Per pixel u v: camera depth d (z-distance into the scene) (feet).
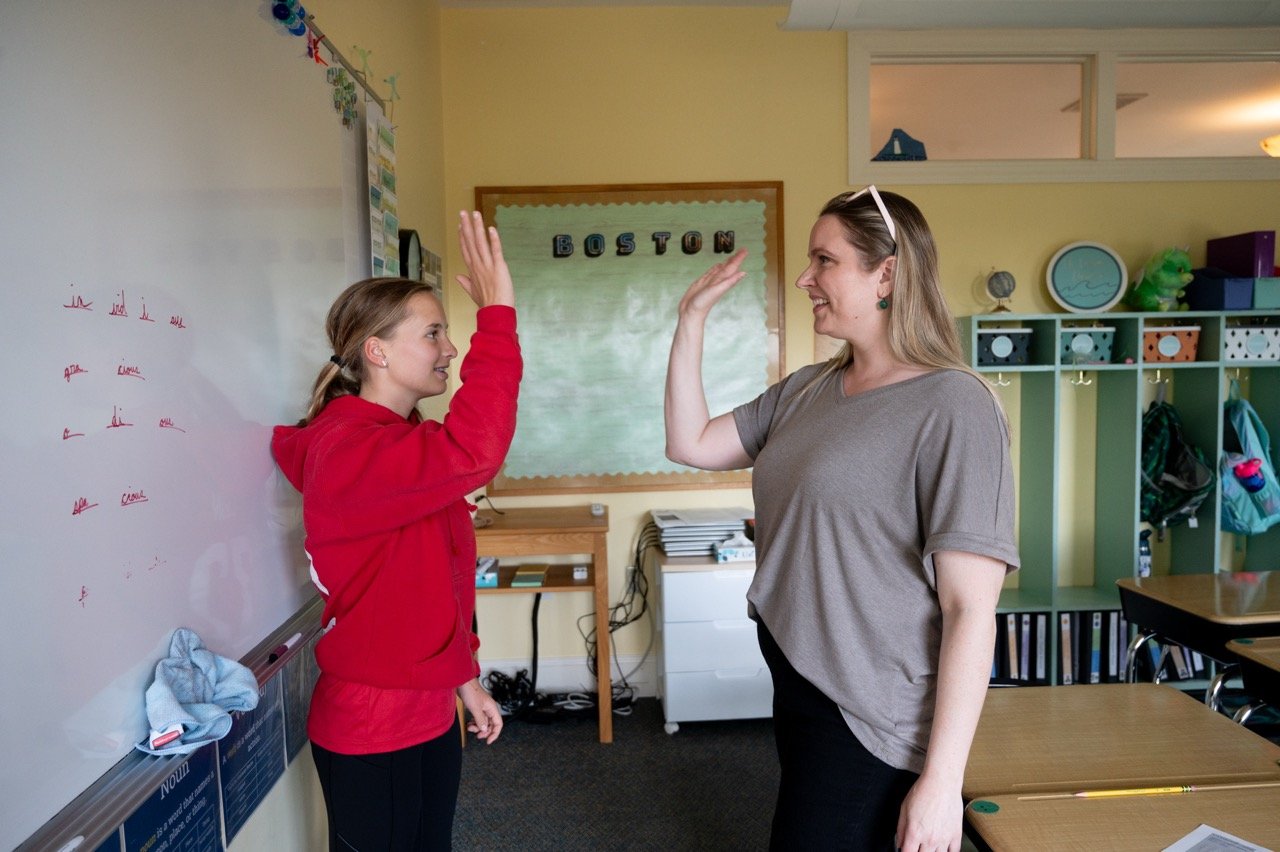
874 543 3.72
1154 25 10.76
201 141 3.89
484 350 3.86
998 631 10.94
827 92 11.40
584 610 11.69
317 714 4.16
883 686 3.73
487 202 11.26
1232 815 3.88
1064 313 11.16
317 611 5.35
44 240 2.72
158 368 3.45
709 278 4.69
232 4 4.27
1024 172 11.46
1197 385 11.33
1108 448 11.51
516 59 11.25
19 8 2.61
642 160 11.35
